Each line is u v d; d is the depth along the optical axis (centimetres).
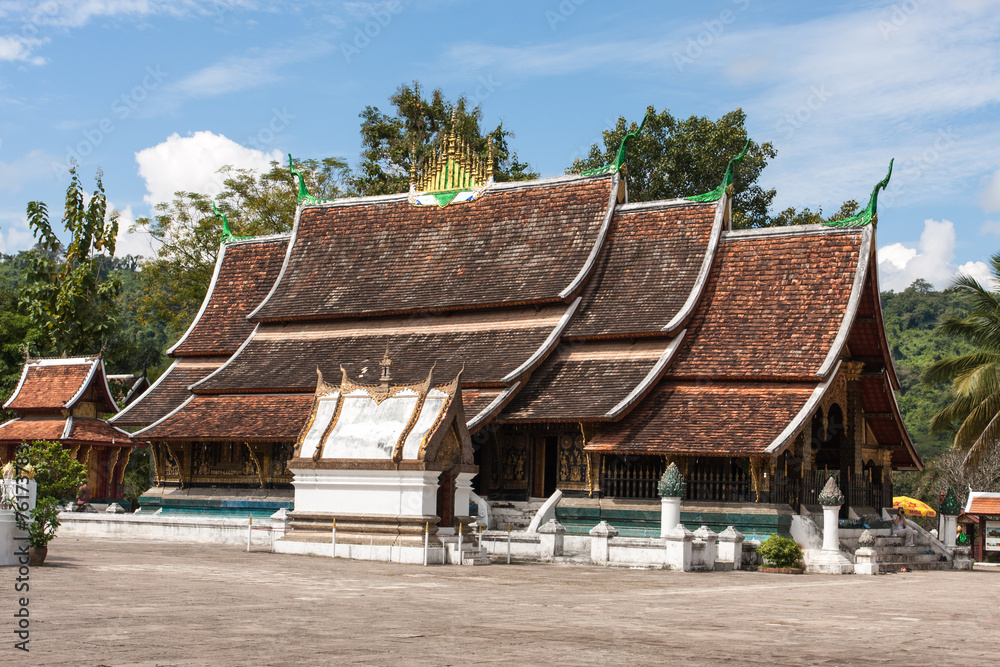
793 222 5684
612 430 3016
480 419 3019
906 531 3297
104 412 4338
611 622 1280
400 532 2195
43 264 5450
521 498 3228
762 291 3244
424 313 3588
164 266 6238
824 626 1327
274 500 3469
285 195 6222
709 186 5691
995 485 5094
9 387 5216
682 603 1580
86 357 4234
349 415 2344
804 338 3062
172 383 4009
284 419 3419
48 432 4053
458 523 2298
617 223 3578
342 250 3959
